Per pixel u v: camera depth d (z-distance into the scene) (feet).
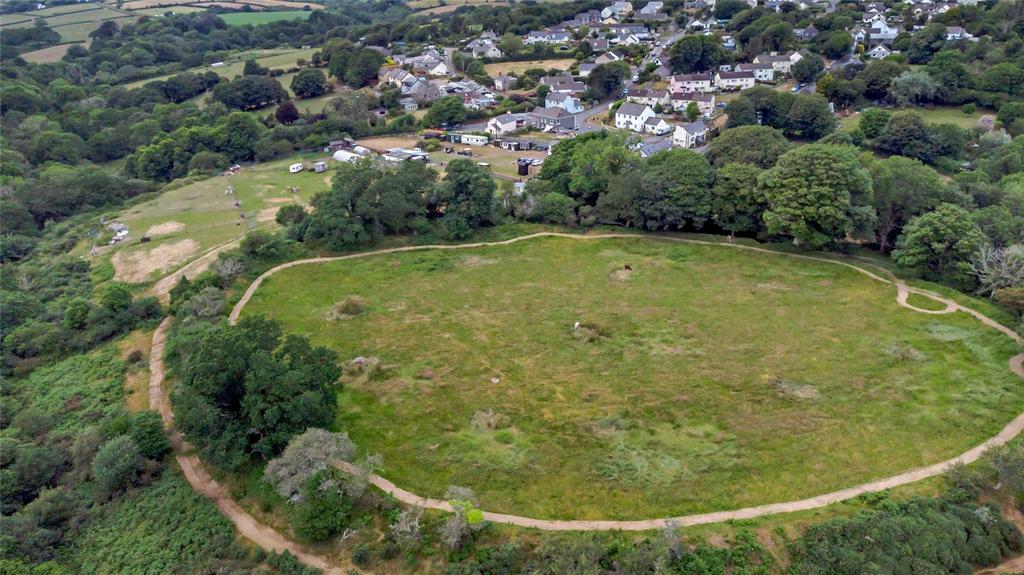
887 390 160.25
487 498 131.54
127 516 139.44
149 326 214.90
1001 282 196.24
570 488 133.69
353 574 118.83
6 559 125.49
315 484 127.44
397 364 182.70
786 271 231.71
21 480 148.87
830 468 135.33
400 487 135.33
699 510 126.21
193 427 139.64
